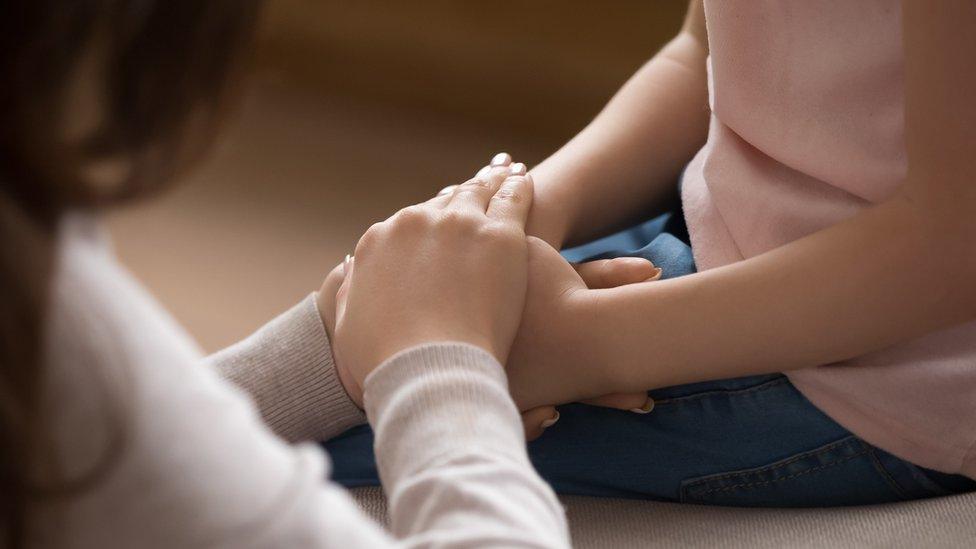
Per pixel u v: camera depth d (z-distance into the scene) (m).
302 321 1.41
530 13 3.01
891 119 1.33
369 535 1.11
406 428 1.25
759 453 1.39
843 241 1.32
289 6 3.07
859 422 1.36
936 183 1.29
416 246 1.36
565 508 1.39
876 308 1.32
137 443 1.05
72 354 1.03
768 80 1.35
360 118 3.00
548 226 1.44
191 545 1.06
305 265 2.39
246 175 2.68
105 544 1.06
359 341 1.33
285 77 3.10
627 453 1.41
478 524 1.18
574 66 3.04
